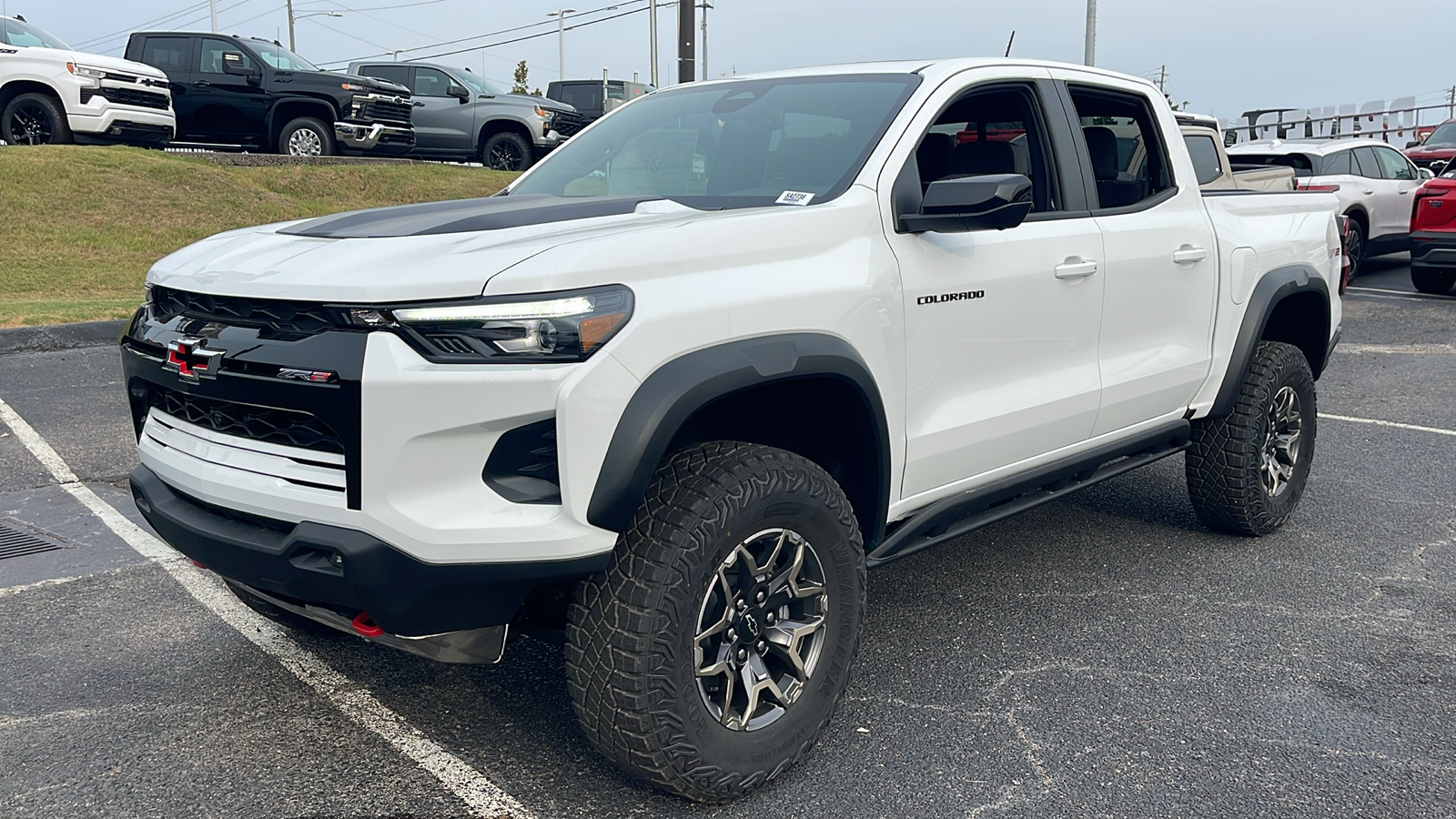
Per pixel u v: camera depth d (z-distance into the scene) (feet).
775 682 9.61
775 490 9.07
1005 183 9.80
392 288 8.09
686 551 8.61
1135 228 13.53
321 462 8.50
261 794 9.50
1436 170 63.21
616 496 8.23
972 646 12.61
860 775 9.86
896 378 10.46
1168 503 18.33
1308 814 9.27
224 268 9.32
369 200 50.65
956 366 11.19
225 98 52.70
